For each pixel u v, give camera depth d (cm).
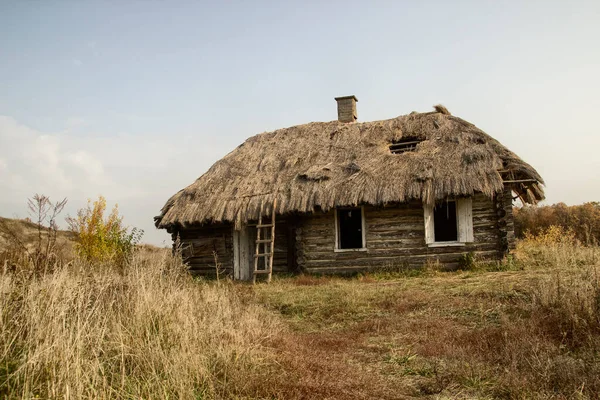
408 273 1313
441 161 1382
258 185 1590
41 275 637
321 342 686
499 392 469
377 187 1369
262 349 589
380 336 720
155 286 694
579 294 679
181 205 1650
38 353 409
